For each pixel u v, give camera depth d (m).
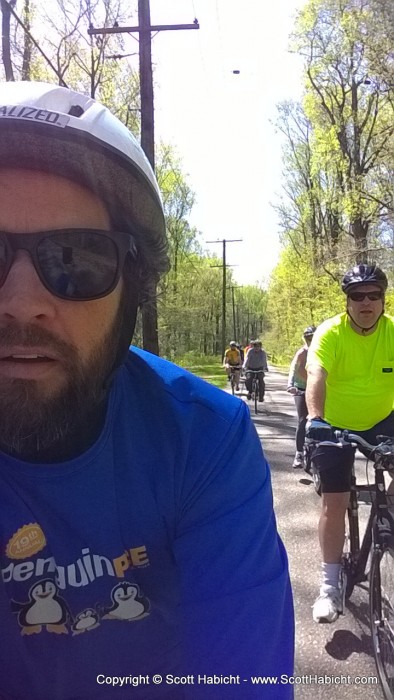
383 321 2.60
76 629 0.97
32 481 0.93
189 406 1.09
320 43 17.98
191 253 32.59
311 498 4.58
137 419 1.04
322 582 2.40
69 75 11.55
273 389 17.64
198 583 1.01
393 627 1.94
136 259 1.06
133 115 12.84
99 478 0.97
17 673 0.98
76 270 0.90
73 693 1.00
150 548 1.00
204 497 1.03
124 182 0.98
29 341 0.86
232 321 70.88
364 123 19.78
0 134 0.88
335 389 2.63
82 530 0.96
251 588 1.01
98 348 0.94
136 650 1.01
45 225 0.89
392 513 2.07
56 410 0.88
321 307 22.50
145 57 8.70
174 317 29.50
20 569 0.94
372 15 15.41
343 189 19.94
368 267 2.54
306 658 2.25
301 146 26.56
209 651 0.99
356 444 2.21
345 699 2.00
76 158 0.91
